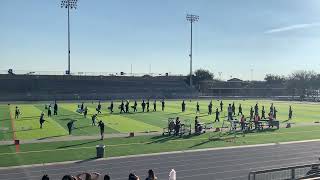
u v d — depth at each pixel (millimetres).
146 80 144625
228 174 28750
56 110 66125
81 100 106062
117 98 115688
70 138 42156
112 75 141000
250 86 162375
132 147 37562
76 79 135000
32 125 52781
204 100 113062
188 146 38406
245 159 33406
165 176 28047
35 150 35625
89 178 18031
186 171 29438
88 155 33844
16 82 127125
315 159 33562
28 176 27312
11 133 45812
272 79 191750
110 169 29578
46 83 130125
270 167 30734
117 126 51969
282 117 67062
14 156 33125
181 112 71812
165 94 130625
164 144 39250
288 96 137875
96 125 52500
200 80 166375
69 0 120625
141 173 28703
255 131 48812
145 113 69438
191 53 137125
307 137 44656
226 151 36469
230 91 151750
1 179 26500
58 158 32625
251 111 63469
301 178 20875
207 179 27469
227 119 60750
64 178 15531
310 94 150250
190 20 132750
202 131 47031
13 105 88250
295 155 35156
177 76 152125
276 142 41281
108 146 37812
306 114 72625
